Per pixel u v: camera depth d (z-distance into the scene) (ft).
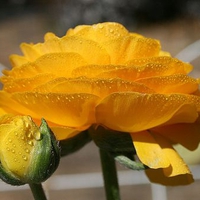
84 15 12.27
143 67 1.31
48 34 1.46
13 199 5.61
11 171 1.22
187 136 1.38
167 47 11.17
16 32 12.02
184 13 12.16
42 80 1.33
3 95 1.36
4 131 1.23
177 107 1.29
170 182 1.49
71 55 1.33
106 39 1.42
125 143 1.35
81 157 6.54
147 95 1.26
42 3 13.20
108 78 1.29
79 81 1.27
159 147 1.32
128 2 12.20
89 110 1.31
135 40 1.37
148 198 5.65
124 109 1.29
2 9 13.60
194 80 1.34
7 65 10.07
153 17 12.28
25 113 1.38
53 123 1.36
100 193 5.74
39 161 1.22
